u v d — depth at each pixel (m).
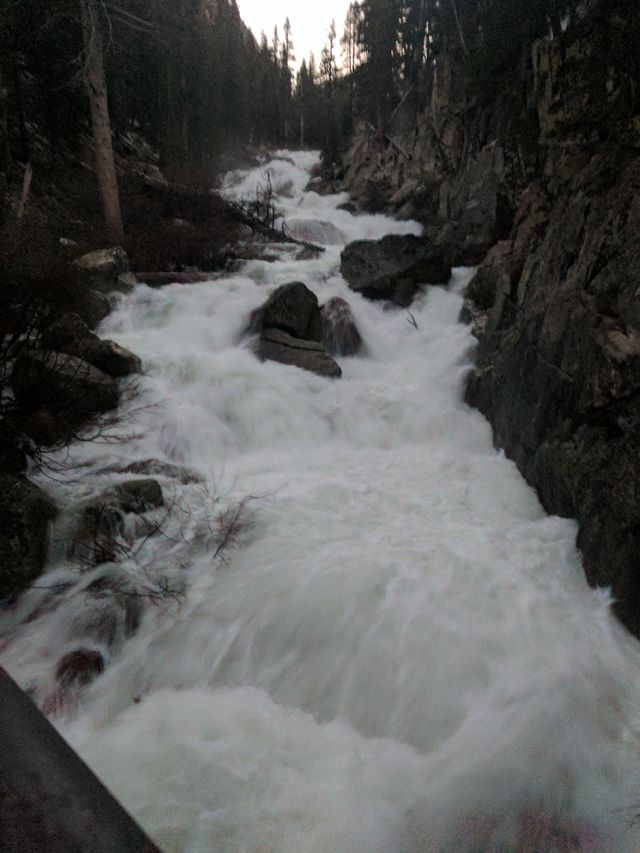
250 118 61.56
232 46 61.28
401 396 9.63
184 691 3.92
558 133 12.07
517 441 7.15
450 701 3.64
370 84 34.44
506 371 7.68
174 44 21.09
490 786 3.10
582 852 2.78
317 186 40.16
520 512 6.05
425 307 13.54
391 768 3.26
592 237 6.32
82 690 3.87
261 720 3.61
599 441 5.11
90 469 6.33
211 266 15.87
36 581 4.70
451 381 10.04
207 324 11.59
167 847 2.75
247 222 21.25
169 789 3.08
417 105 29.97
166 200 20.12
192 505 6.10
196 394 8.74
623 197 6.04
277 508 6.19
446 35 25.56
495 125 17.17
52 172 18.92
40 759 0.71
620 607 4.28
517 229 12.94
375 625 4.21
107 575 4.83
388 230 25.00
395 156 30.67
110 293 12.15
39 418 6.08
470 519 5.94
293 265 16.02
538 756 3.23
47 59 18.97
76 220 16.34
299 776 3.20
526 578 4.76
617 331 5.12
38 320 6.28
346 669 3.92
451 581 4.71
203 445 7.82
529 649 4.01
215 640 4.22
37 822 0.63
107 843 0.64
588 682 3.72
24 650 4.17
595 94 10.62
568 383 5.76
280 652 4.11
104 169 15.09
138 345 10.12
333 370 10.25
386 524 5.84
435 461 7.80
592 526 4.87
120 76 24.70
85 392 7.28
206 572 4.96
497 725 3.42
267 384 9.25
